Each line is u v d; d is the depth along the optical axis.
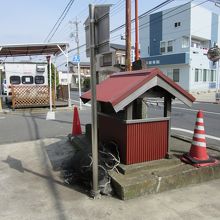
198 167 4.05
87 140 5.86
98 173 3.69
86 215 3.15
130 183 3.52
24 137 7.30
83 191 3.77
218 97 19.33
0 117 11.27
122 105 3.68
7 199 3.58
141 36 28.36
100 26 3.27
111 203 3.41
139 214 3.16
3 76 19.81
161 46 26.61
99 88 4.82
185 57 23.88
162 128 4.26
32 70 15.95
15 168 4.77
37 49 14.66
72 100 19.81
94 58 3.37
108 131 4.64
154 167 4.05
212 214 3.16
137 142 4.08
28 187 3.94
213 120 10.06
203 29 26.20
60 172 4.52
